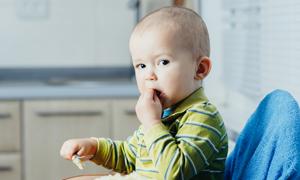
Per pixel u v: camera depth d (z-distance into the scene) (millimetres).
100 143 1261
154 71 1134
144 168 1157
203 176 1125
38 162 3033
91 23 3582
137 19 3553
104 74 3609
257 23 1898
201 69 1183
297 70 1512
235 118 2125
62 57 3588
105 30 3592
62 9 3564
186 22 1153
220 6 2387
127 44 3609
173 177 1044
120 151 1276
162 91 1132
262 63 1841
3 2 3537
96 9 3580
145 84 1145
